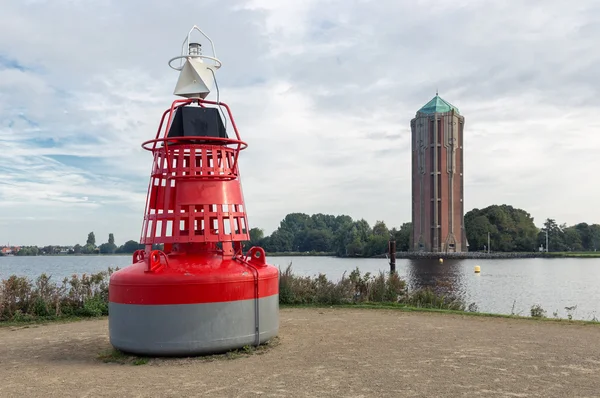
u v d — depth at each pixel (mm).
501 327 12609
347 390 7004
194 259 9789
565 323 13352
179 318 9047
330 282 19312
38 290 15992
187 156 10406
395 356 9156
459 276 66000
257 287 9758
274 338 10789
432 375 7781
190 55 10836
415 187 140750
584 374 7828
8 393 7121
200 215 9969
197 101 10773
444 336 11250
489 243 150875
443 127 135625
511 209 167125
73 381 7734
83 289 16516
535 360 8789
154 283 9031
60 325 13938
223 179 10266
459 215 137125
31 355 9859
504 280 58344
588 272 76062
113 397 6836
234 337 9414
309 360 8883
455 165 135875
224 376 7840
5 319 14789
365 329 12273
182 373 8102
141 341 9094
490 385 7230
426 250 136750
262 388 7133
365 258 155625
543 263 110750
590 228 182250
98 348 10484
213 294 9234
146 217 10570
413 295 19828
